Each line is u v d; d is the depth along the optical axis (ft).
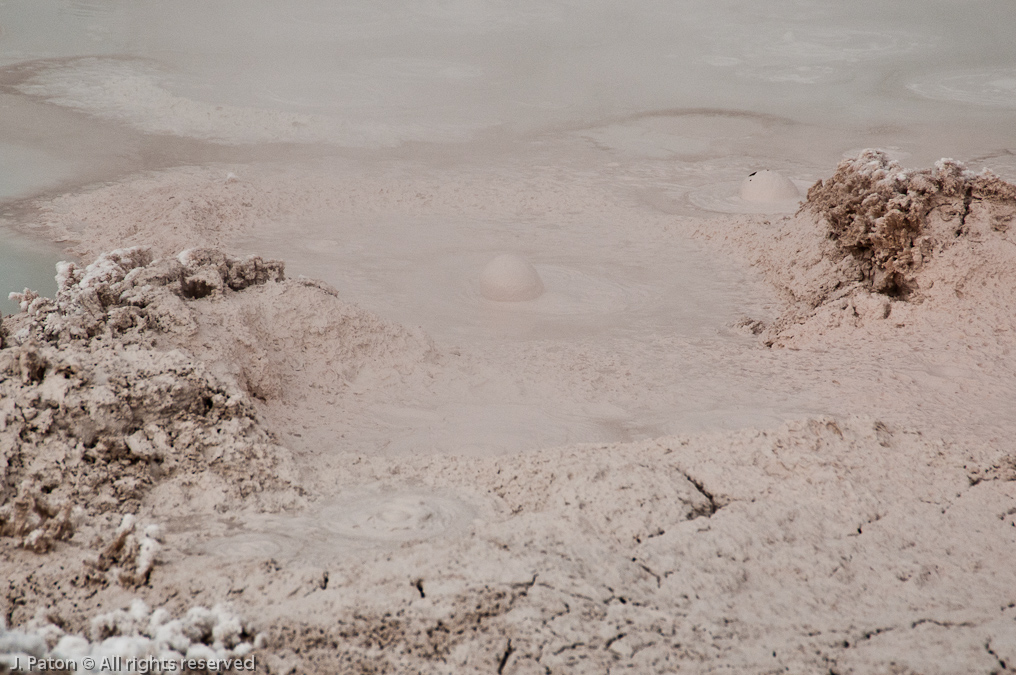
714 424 29.58
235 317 31.32
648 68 123.75
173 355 25.16
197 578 17.60
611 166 79.00
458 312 45.11
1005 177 73.61
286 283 35.17
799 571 18.85
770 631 16.69
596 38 142.00
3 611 16.67
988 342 35.27
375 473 23.99
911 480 23.09
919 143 86.53
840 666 15.70
